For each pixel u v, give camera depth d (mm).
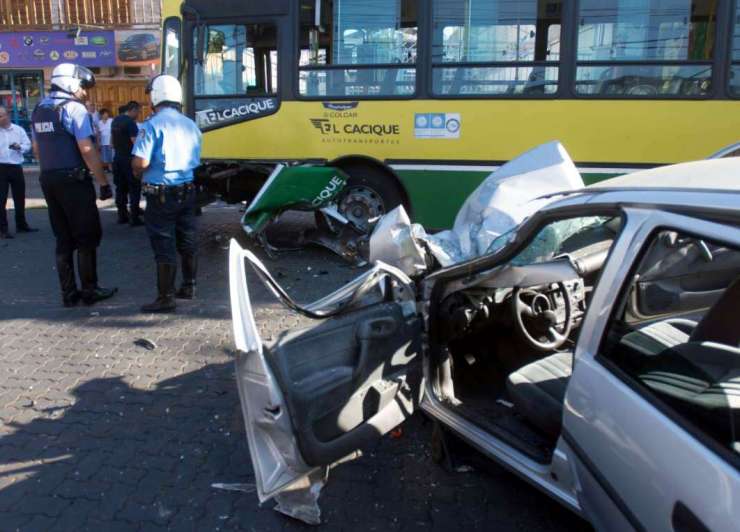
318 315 3232
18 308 6047
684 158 7137
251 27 7766
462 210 4352
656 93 7078
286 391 2662
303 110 7742
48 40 19375
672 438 1901
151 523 2998
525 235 2809
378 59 7520
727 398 1888
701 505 1730
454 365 3613
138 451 3590
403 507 3107
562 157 4266
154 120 5445
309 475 2916
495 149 7430
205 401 4152
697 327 2254
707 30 6898
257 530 2953
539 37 7172
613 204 2424
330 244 7727
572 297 3662
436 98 7441
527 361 3666
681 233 2082
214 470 3408
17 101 19859
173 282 5836
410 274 3584
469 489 3236
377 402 2996
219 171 8078
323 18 7559
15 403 4148
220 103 7977
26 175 17609
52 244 8875
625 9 6984
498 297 3510
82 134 5551
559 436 2564
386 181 7770
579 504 2434
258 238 7762
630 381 2164
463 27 7293
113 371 4605
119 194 10250
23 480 3330
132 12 19297
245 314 2668
